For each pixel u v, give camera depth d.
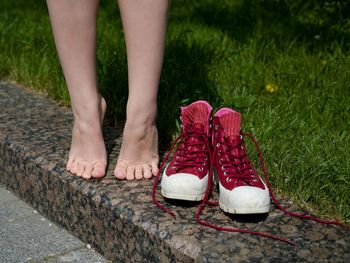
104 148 1.72
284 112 2.04
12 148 1.89
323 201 1.65
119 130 2.00
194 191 1.53
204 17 3.13
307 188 1.67
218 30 2.89
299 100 2.12
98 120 1.70
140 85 1.63
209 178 1.56
